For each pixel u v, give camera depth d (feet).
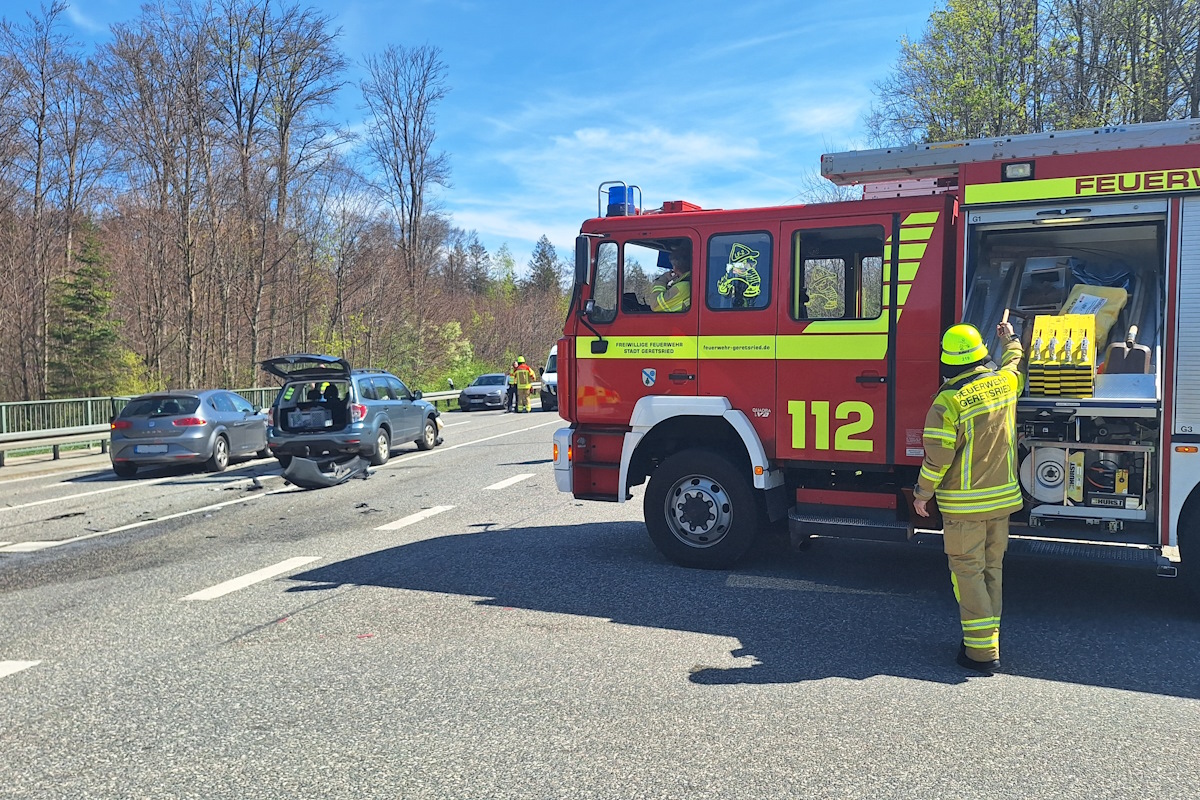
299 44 109.40
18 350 98.07
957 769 11.48
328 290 130.11
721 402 22.39
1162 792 10.81
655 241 23.43
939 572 22.66
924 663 15.75
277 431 44.98
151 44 99.96
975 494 15.37
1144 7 68.28
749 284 22.27
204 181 104.53
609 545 26.37
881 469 21.08
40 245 99.25
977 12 73.61
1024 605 19.47
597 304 24.20
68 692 14.98
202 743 12.74
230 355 111.04
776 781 11.21
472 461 50.11
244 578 23.22
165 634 18.30
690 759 11.89
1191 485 17.40
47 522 33.50
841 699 14.02
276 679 15.39
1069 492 18.49
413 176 163.63
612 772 11.54
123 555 26.89
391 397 52.65
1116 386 18.02
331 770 11.78
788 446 21.80
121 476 48.60
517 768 11.71
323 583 22.44
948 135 77.36
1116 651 16.26
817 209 21.52
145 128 100.42
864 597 20.22
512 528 29.58
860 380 20.99
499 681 15.07
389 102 161.17
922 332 20.40
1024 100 75.05
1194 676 14.92
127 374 99.71
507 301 215.72
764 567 23.30
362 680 15.25
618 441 24.21
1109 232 19.20
